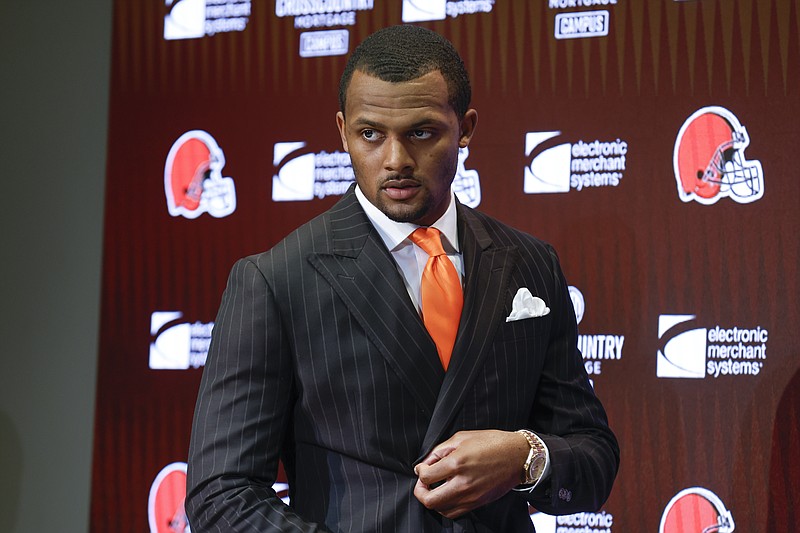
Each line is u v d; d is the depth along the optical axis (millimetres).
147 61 9438
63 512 9281
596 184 8125
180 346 9133
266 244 8984
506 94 8391
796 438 7543
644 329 7930
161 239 9258
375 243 4699
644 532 7840
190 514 4359
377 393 4430
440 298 4656
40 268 9531
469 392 4477
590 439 4859
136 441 9172
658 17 8070
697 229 7863
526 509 4844
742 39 7867
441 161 4359
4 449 9445
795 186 7668
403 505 4324
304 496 4562
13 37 9789
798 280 7605
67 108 9609
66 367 9383
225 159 9156
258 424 4426
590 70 8211
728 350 7734
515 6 8422
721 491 7688
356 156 4414
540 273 5016
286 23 9094
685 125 7945
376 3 8844
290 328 4531
